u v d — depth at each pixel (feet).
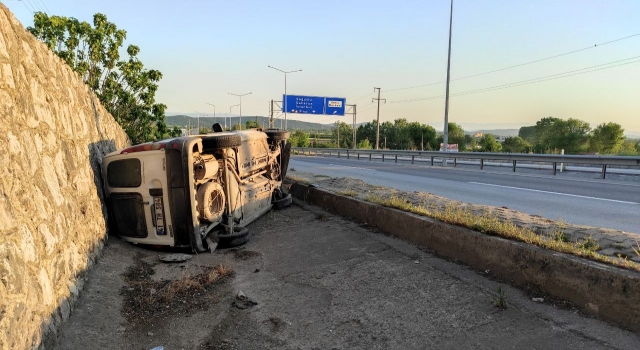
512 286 13.60
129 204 19.81
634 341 9.99
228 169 22.45
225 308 13.82
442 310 12.51
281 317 13.08
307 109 154.20
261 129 31.19
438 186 44.19
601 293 11.16
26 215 10.43
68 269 13.01
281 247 20.66
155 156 19.03
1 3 12.41
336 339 11.54
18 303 8.66
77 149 17.53
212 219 20.56
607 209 28.99
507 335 10.81
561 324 11.03
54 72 16.58
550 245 13.38
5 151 10.16
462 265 15.84
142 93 42.68
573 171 56.90
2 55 11.34
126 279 15.98
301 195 34.01
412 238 19.26
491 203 32.50
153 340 11.80
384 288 14.53
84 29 38.04
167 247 19.45
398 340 11.19
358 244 19.83
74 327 11.47
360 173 60.95
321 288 15.10
